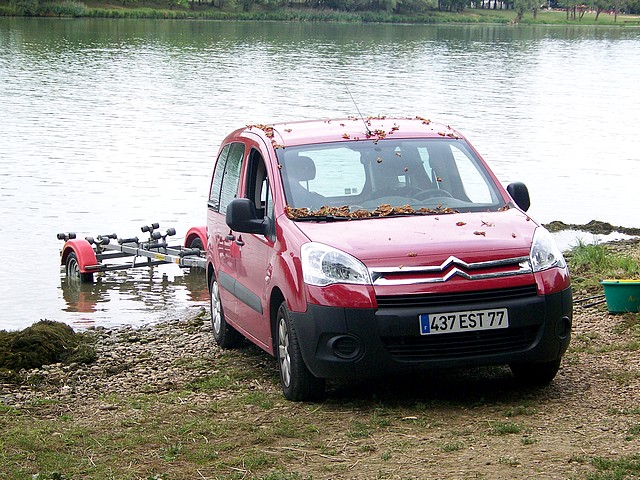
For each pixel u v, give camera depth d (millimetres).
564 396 7762
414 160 8859
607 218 19453
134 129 31281
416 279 7379
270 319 8383
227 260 9812
